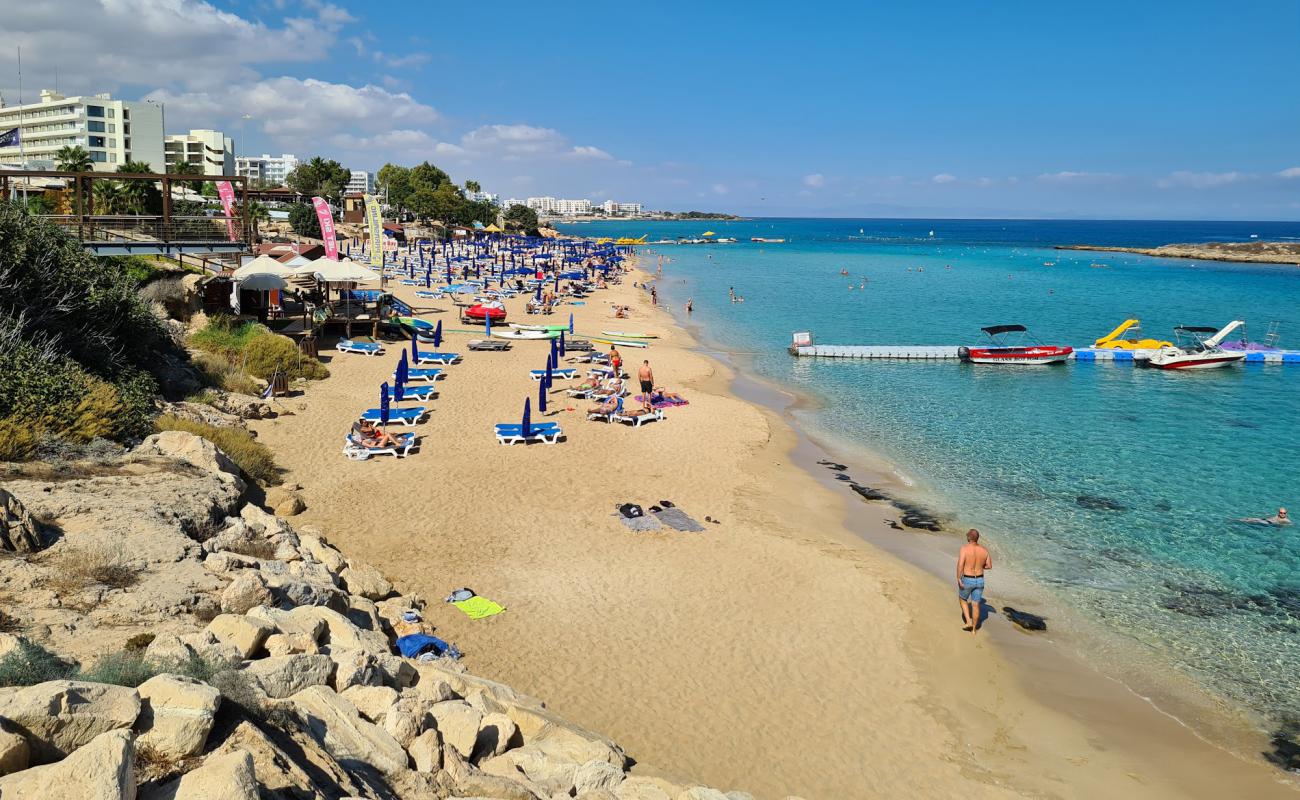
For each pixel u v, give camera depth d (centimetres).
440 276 7869
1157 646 1587
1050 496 2414
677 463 2566
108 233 3734
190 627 1009
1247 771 1241
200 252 3975
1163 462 2748
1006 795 1166
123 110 12744
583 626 1517
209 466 1742
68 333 2255
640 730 1219
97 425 1775
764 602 1675
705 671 1405
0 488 1255
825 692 1380
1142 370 4494
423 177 16900
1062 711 1375
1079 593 1800
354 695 904
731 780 1131
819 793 1131
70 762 544
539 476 2341
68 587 1055
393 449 2434
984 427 3216
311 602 1213
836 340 5369
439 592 1603
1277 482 2534
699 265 12862
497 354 4175
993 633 1617
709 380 4000
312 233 10719
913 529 2153
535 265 9294
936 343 5306
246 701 743
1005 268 12550
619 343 4866
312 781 670
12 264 2178
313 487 2128
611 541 1917
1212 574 1897
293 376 3275
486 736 940
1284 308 7275
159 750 634
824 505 2294
